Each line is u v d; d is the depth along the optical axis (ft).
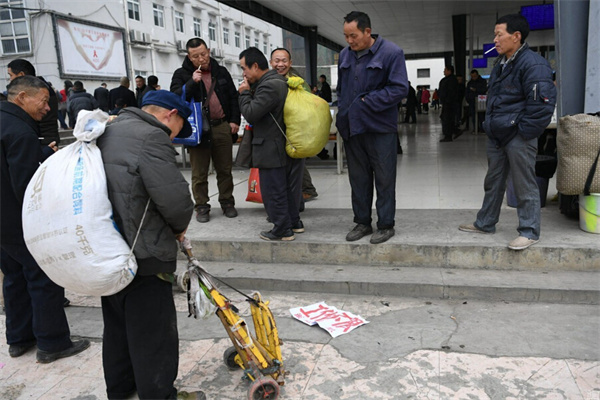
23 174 9.08
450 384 8.44
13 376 9.54
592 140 12.33
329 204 17.56
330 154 31.60
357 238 13.32
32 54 57.72
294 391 8.46
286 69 14.52
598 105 13.66
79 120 7.03
